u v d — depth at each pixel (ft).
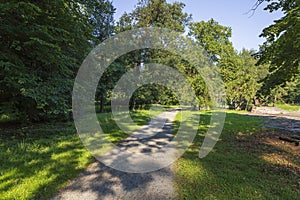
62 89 19.30
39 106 16.35
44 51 17.29
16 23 16.57
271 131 24.50
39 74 18.90
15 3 14.53
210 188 8.86
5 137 17.61
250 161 12.55
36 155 12.82
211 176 10.19
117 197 8.17
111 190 8.79
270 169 11.15
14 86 16.30
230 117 41.86
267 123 32.86
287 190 8.52
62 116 27.12
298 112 61.77
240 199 7.84
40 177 9.54
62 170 10.66
